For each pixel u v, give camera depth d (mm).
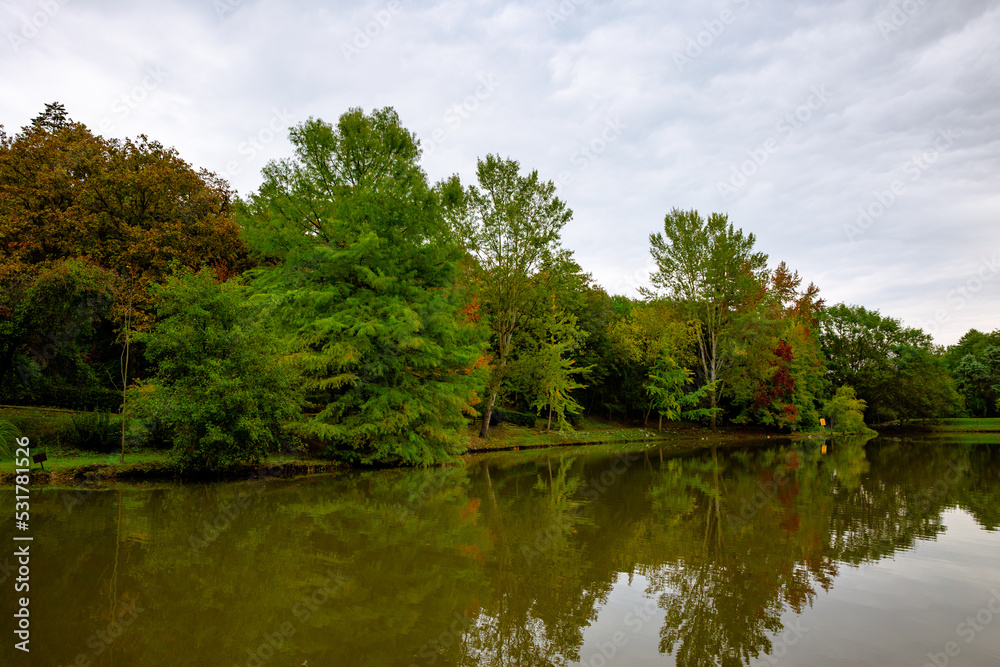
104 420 15938
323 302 17828
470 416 30891
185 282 14070
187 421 13391
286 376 15219
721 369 40438
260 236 18359
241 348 14320
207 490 13352
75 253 20531
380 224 18438
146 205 23188
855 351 51844
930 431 49719
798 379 41281
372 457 18188
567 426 31812
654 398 38906
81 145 23156
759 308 39438
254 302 15484
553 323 29578
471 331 20969
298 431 17422
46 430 16062
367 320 17734
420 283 20000
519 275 27734
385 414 18016
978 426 52438
